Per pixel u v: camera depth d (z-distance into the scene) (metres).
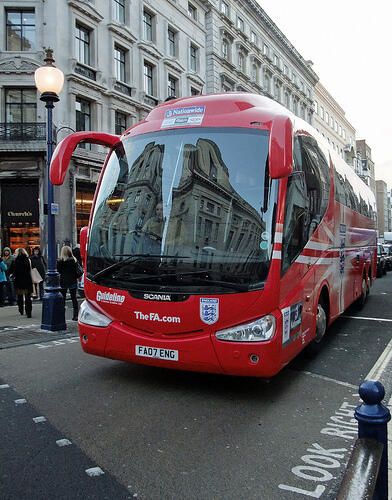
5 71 20.64
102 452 3.45
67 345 7.19
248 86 38.53
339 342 7.36
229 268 4.22
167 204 4.63
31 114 21.19
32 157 20.77
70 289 9.61
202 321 4.26
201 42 32.38
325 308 6.55
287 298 4.54
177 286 4.35
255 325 4.14
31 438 3.70
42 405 4.47
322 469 3.20
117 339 4.69
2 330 8.52
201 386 5.06
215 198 4.46
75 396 4.74
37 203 21.11
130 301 4.57
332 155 7.45
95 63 23.00
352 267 8.80
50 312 8.36
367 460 2.01
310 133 6.14
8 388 5.02
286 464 3.27
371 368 5.83
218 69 33.72
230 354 4.18
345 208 7.99
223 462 3.29
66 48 21.61
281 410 4.35
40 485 2.97
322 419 4.13
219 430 3.87
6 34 21.11
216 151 4.62
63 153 4.93
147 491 2.91
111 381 5.25
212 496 2.86
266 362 4.13
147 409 4.37
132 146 5.15
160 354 4.45
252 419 4.12
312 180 5.70
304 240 5.13
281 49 46.31
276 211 4.32
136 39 25.69
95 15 22.88
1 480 3.03
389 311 10.72
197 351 4.29
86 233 5.65
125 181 5.01
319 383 5.19
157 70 27.42
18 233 20.97
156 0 27.44
